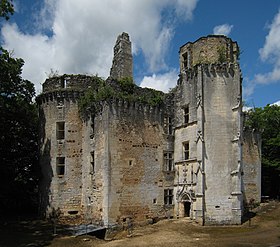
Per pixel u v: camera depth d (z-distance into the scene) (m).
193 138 28.97
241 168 27.62
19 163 36.72
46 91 33.62
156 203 29.59
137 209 28.25
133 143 29.05
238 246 19.50
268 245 19.58
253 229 25.02
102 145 28.14
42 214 32.38
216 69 28.77
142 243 21.16
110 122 27.94
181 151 30.52
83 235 24.52
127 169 28.27
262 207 35.72
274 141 45.47
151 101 30.86
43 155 33.16
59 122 32.59
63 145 32.03
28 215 34.56
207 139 27.70
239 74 29.17
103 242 22.73
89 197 29.88
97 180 28.55
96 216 28.16
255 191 38.03
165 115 31.72
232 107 28.52
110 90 28.81
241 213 27.38
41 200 32.84
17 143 37.28
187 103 30.20
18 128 36.88
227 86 28.70
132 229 26.48
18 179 36.25
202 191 26.78
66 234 24.89
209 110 28.19
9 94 31.47
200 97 28.19
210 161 27.42
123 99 28.92
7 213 36.28
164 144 31.09
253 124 40.38
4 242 22.28
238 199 26.92
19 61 31.88
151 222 28.70
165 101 31.95
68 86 33.31
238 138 27.73
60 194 31.27
